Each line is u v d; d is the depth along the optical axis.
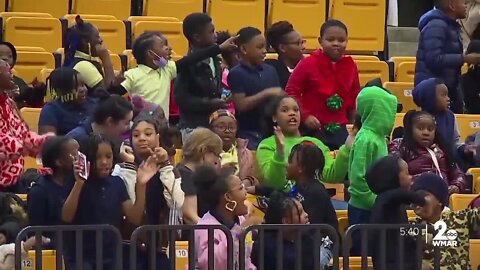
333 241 14.54
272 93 18.48
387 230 15.05
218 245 14.41
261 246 14.27
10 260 14.17
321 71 19.03
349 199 17.33
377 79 18.94
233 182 14.77
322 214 15.94
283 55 20.06
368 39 25.00
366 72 23.33
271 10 24.42
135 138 15.13
